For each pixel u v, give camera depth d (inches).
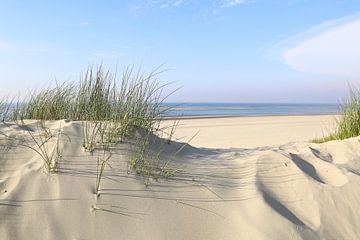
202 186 108.9
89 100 145.9
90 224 87.1
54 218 86.4
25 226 83.2
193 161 127.6
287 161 128.5
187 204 99.5
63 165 105.1
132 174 107.5
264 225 92.0
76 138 118.9
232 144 316.8
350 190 112.6
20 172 100.8
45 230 83.0
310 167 131.7
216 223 93.7
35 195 92.5
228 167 125.2
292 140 330.0
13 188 93.8
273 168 124.4
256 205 99.8
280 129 482.0
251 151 151.6
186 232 90.0
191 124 615.8
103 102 140.3
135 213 93.0
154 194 101.2
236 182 114.3
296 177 117.8
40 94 156.8
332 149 158.9
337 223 98.7
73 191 95.6
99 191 97.6
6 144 113.1
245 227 91.7
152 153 123.0
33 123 132.0
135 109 136.4
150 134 136.1
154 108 141.3
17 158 107.7
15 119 143.7
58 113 152.6
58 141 115.0
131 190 100.7
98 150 114.7
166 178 109.8
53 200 91.7
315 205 104.7
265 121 727.7
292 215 99.0
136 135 128.9
